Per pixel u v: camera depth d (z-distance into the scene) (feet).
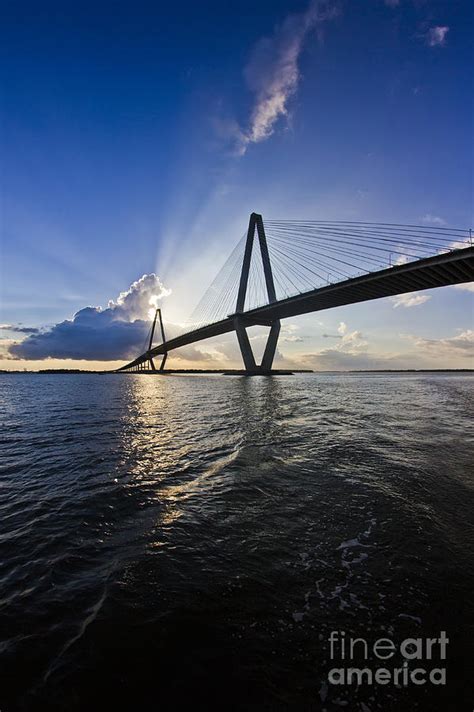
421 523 14.21
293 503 16.60
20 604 9.70
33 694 6.97
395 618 8.94
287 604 9.51
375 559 11.64
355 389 114.83
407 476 20.33
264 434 34.40
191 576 10.87
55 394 112.37
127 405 70.13
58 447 30.68
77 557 12.28
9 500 17.99
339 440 30.94
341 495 17.47
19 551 12.77
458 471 21.30
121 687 7.11
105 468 23.66
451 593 9.83
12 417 52.26
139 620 8.95
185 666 7.59
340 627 8.66
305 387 128.16
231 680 7.25
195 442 31.48
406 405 62.54
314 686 7.12
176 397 89.97
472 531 13.57
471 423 40.83
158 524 14.75
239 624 8.79
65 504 17.30
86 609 9.44
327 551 12.21
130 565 11.60
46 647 8.13
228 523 14.65
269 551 12.31
